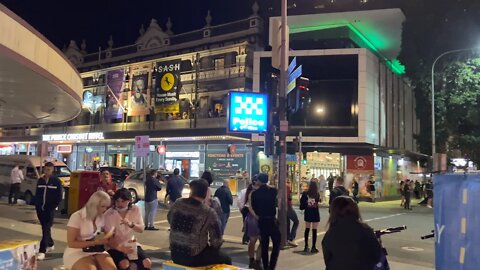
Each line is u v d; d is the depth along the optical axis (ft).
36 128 170.91
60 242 36.14
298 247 37.73
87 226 18.88
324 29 122.93
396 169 123.95
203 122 123.85
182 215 16.79
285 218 37.06
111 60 152.05
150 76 138.82
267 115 40.40
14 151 174.91
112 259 19.27
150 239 39.60
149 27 143.43
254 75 106.63
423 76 97.50
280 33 40.88
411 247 39.52
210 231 16.80
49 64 40.06
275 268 28.89
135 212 20.61
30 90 47.62
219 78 123.24
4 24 30.63
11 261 17.43
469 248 12.00
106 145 143.33
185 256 16.56
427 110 99.60
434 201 13.78
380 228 54.08
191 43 131.75
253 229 29.76
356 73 102.68
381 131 111.34
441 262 13.17
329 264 14.53
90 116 154.20
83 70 160.45
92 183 52.39
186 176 120.67
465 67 90.63
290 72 39.09
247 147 112.06
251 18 122.62
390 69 123.34
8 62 33.58
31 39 35.50
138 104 139.85
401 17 112.47
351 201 14.94
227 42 125.59
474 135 94.17
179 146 123.65
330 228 14.92
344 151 103.76
